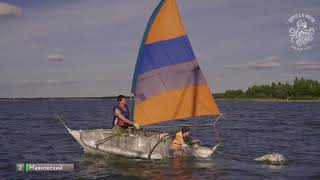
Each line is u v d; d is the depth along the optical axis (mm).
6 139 25141
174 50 16562
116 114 16484
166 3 16484
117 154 16109
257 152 18578
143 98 16562
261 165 15086
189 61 16547
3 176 13531
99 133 16781
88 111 80375
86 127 35875
